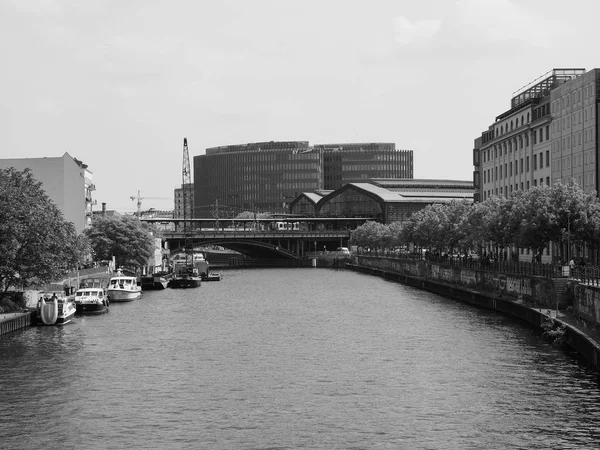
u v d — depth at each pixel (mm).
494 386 74750
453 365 84500
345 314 133875
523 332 103500
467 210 182875
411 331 109375
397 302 153000
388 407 69438
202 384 78375
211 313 138250
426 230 199875
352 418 66438
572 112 161375
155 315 134625
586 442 59812
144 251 197375
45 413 68625
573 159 161375
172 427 64688
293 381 79312
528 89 193500
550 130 173750
